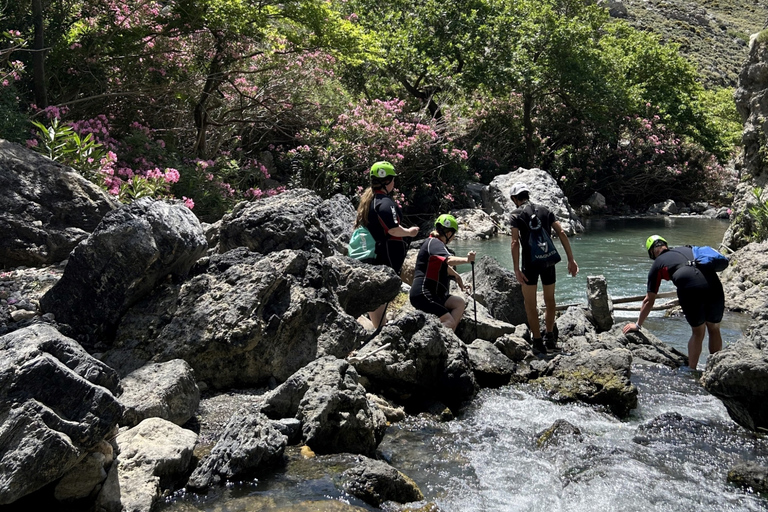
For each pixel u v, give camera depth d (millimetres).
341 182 17547
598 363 5707
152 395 4203
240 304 5086
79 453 3143
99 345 5000
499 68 23250
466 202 20938
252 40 14852
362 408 4301
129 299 5027
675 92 30359
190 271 5434
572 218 19047
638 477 4043
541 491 3850
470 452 4363
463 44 23531
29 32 11469
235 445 3750
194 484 3619
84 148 8266
